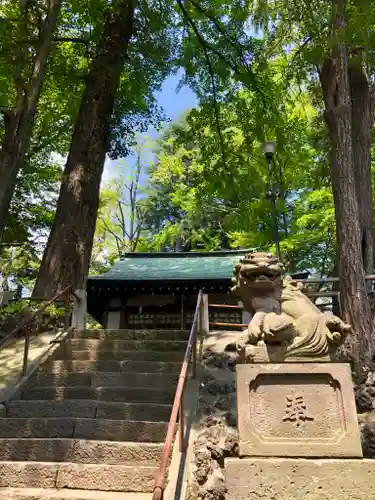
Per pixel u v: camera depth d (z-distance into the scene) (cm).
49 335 857
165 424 541
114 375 671
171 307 1571
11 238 1631
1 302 956
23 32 900
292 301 435
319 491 345
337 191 791
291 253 1862
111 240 2698
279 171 1388
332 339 399
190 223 2384
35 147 1677
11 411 599
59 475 474
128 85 1462
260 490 348
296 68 1198
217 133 1352
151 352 738
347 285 719
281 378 394
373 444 534
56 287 1058
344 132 824
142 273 1611
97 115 1288
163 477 325
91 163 1233
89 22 1438
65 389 644
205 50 1279
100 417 584
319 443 366
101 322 1764
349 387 382
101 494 441
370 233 999
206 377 655
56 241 1124
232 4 1201
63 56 1520
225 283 1491
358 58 1046
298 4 919
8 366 717
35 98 803
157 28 1255
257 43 1255
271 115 1260
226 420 533
